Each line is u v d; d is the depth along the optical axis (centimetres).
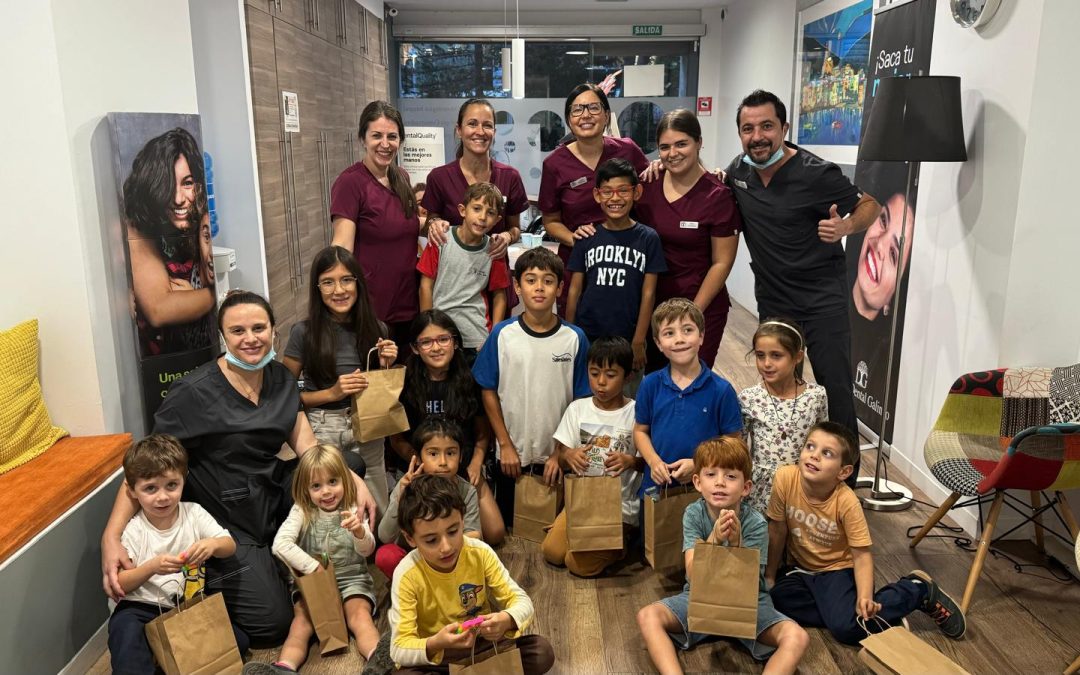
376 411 264
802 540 246
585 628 242
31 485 220
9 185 241
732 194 318
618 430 277
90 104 250
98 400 255
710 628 213
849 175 460
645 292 311
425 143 517
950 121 289
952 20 317
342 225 320
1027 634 237
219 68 429
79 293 248
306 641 230
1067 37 257
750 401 274
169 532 222
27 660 202
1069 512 261
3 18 231
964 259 307
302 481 234
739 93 764
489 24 859
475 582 209
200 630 203
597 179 303
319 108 570
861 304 413
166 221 268
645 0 779
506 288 339
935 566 276
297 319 525
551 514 284
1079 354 283
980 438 279
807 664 224
